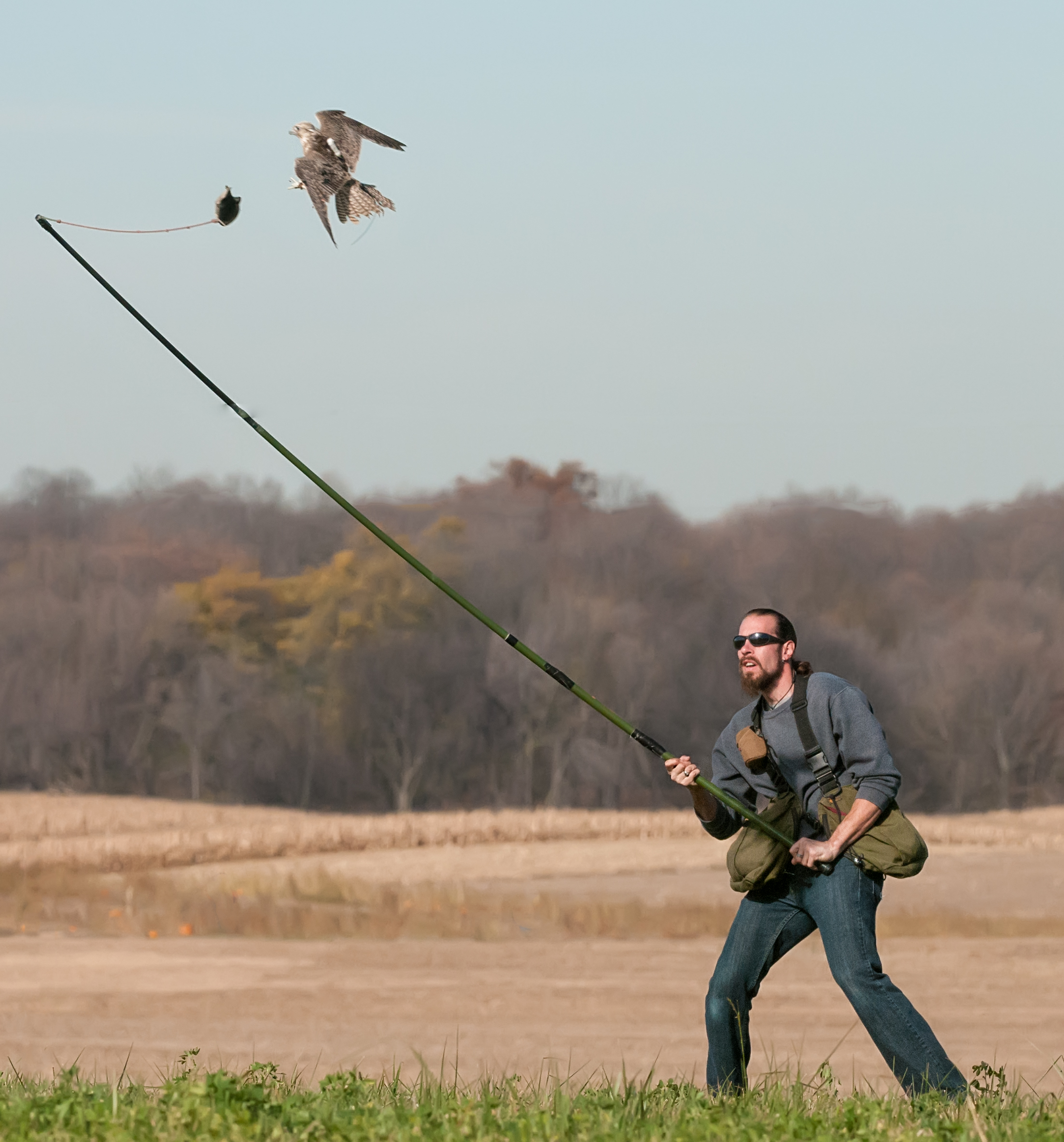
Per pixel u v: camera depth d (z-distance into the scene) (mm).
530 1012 44625
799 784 24484
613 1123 19844
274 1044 39781
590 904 77875
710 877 110125
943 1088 22719
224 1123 18531
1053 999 46938
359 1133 18453
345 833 141125
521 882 105938
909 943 61062
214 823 199750
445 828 149875
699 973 52625
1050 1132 19547
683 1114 20516
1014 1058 37719
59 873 88188
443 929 64312
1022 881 100188
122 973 51938
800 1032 41344
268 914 67375
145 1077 34156
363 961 55188
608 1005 45812
